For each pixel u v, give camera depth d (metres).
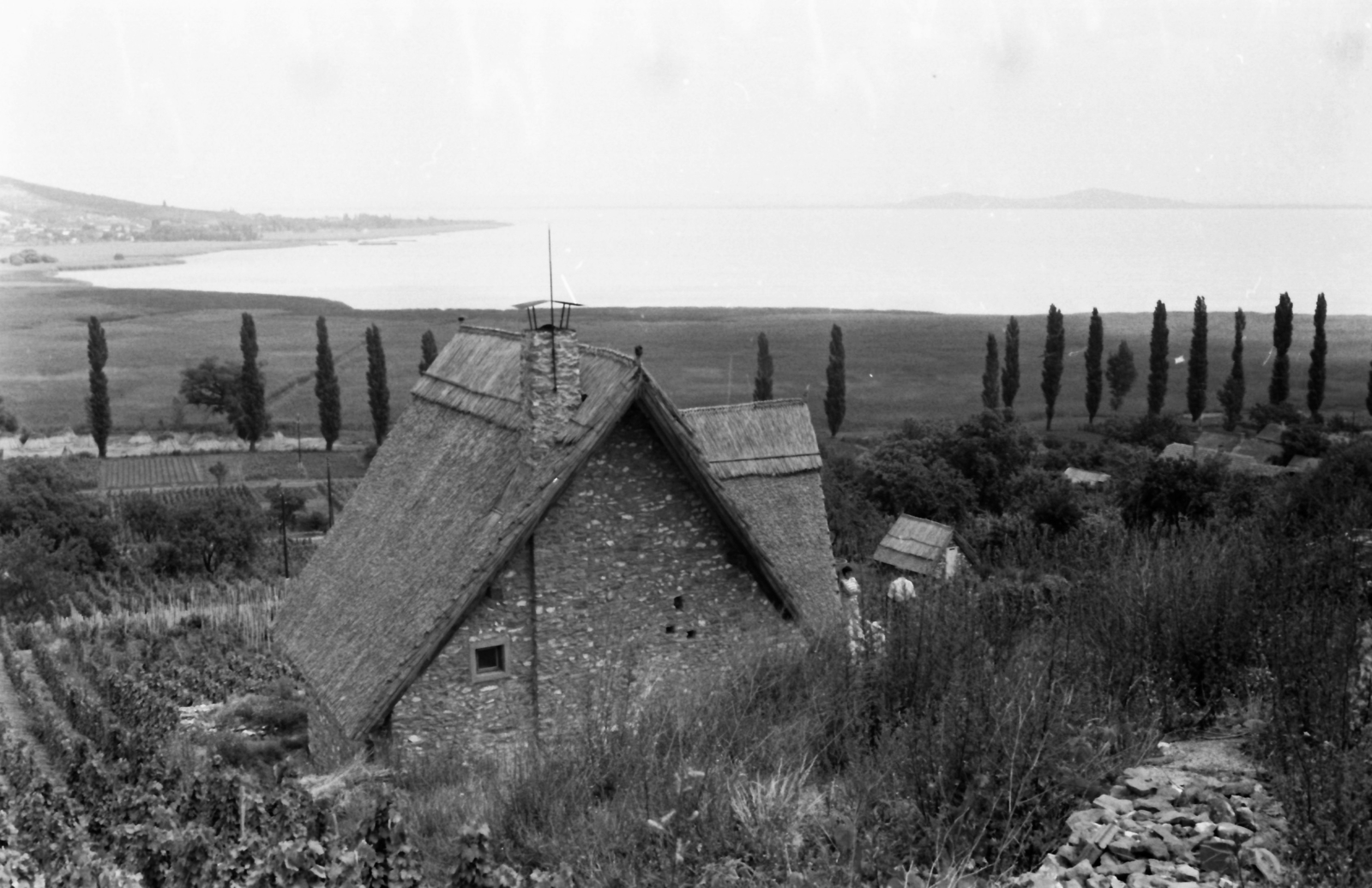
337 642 26.14
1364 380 153.88
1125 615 16.94
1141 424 115.44
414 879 16.00
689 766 15.43
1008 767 12.91
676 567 25.17
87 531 91.12
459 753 22.80
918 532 54.00
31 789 28.61
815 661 19.86
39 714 44.44
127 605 75.06
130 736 32.94
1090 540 26.83
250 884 16.81
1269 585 16.53
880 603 20.80
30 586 75.62
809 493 32.03
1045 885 11.11
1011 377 131.25
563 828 15.65
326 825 19.17
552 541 24.16
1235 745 14.28
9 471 97.38
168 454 141.62
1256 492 53.75
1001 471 82.19
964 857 12.26
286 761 25.27
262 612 66.44
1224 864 11.08
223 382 158.62
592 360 25.78
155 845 20.94
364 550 28.22
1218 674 15.53
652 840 13.70
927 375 189.88
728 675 20.50
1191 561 17.75
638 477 24.80
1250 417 123.44
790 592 25.86
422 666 23.12
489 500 24.80
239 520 89.50
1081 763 13.47
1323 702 12.73
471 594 23.12
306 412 168.50
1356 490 30.33
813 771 16.11
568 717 23.56
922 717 15.05
